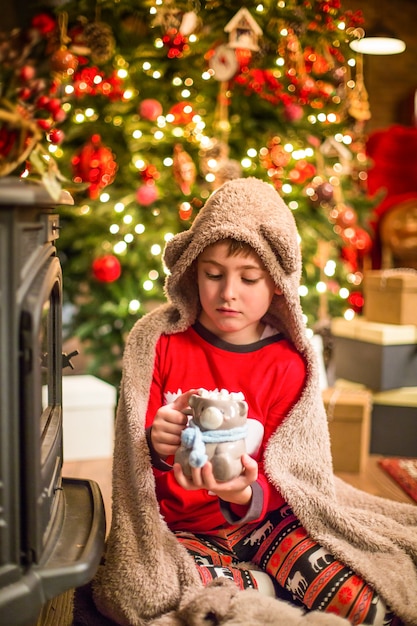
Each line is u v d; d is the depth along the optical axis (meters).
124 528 1.32
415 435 2.65
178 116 2.54
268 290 1.40
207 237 1.35
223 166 2.51
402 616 1.28
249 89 2.74
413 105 5.10
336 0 2.58
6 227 0.97
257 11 2.51
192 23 2.35
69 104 2.62
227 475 1.20
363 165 3.38
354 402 2.34
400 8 5.07
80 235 2.77
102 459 2.45
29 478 1.02
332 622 1.15
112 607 1.29
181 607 1.22
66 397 2.41
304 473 1.41
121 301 2.72
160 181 2.71
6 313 0.98
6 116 1.03
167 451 1.28
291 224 1.43
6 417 1.00
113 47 2.32
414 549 1.37
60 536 1.18
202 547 1.40
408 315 2.69
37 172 1.17
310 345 1.46
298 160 2.86
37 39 1.10
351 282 3.29
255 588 1.34
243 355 1.46
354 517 1.43
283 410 1.45
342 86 2.78
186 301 1.47
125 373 1.42
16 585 1.01
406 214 4.09
